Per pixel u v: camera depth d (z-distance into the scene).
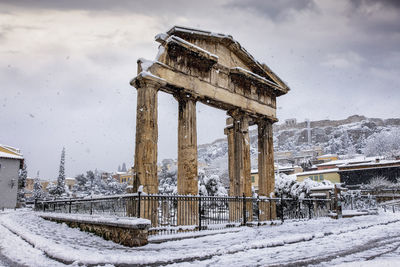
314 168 73.69
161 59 17.41
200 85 19.00
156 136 16.16
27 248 9.67
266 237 12.50
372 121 164.00
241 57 22.03
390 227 15.93
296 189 27.05
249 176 21.58
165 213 14.35
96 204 15.20
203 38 19.62
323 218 22.53
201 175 36.84
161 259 7.71
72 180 101.50
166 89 18.05
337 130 162.00
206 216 17.59
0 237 12.33
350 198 34.06
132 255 8.19
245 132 21.91
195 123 18.45
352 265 6.59
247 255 8.59
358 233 13.32
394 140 92.25
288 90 25.56
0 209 45.69
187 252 8.91
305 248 9.59
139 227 10.39
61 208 20.16
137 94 16.69
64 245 10.02
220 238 12.46
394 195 43.50
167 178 60.88
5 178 50.91
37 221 18.69
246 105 22.17
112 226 11.48
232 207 18.86
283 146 165.25
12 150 55.19
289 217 24.73
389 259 7.37
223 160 97.06
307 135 173.12
